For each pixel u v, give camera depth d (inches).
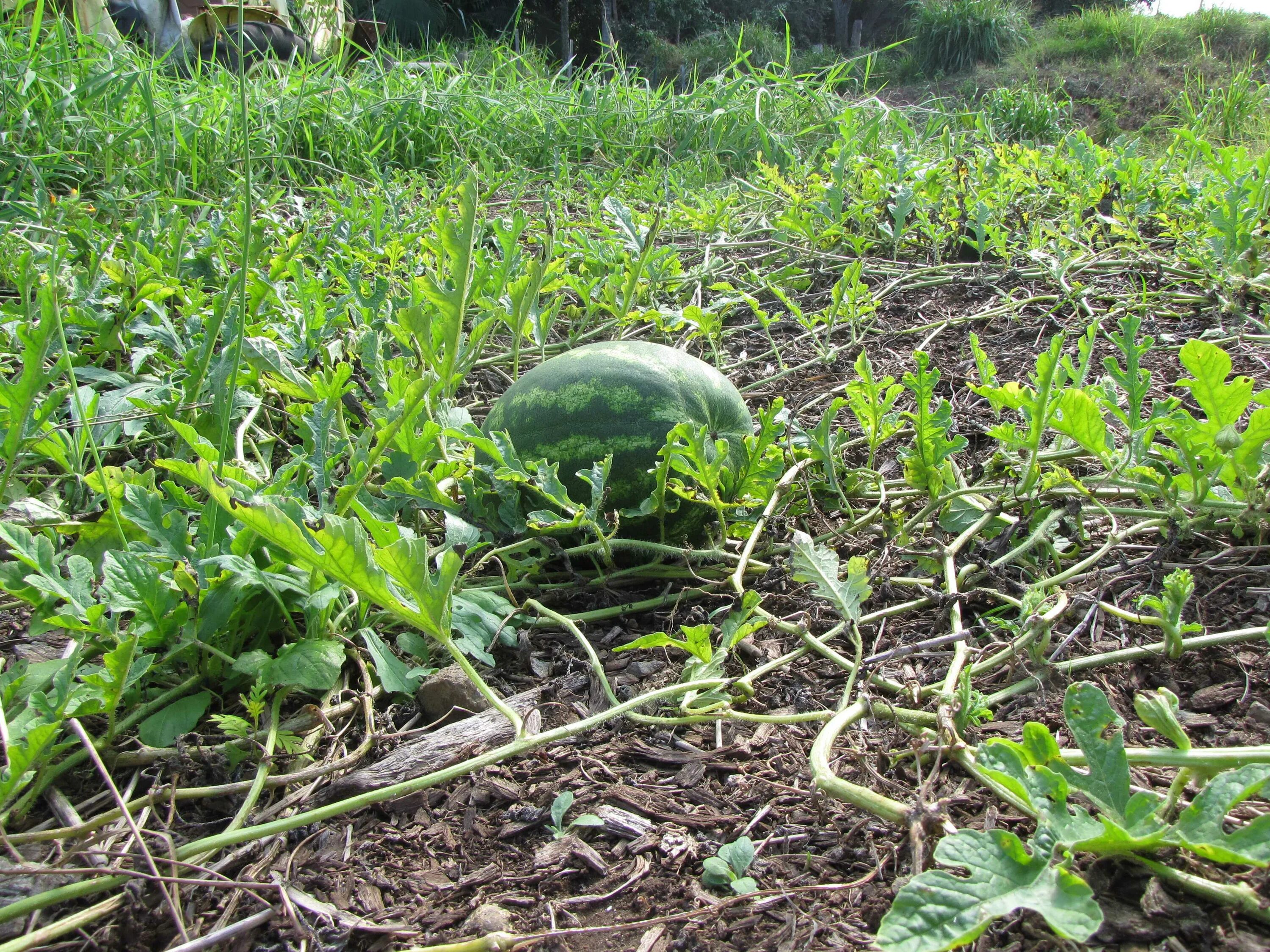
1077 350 129.3
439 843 57.7
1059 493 88.4
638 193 219.1
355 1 537.0
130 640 55.5
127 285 113.6
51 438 74.8
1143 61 566.9
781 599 80.0
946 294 155.8
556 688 71.4
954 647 72.6
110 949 49.8
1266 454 82.7
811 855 55.2
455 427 89.2
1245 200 153.9
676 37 862.5
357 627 71.2
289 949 50.5
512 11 743.7
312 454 80.4
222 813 58.9
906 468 87.3
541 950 50.2
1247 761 49.2
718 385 88.7
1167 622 65.4
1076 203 176.1
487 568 85.1
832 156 233.6
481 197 206.8
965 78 604.4
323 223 180.5
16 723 56.1
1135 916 47.3
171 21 298.8
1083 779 47.8
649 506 79.0
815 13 938.7
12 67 185.9
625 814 59.3
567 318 145.5
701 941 50.2
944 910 41.2
